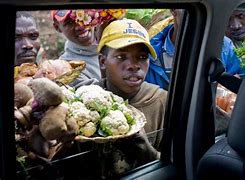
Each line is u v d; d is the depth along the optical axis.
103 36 2.04
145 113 2.21
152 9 1.98
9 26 1.38
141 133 2.09
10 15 1.37
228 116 2.48
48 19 1.81
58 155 1.76
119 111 1.89
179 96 2.18
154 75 2.26
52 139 1.65
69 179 1.83
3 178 1.53
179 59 2.14
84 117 1.77
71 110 1.75
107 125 1.81
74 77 1.91
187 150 2.19
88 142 1.84
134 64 2.10
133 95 2.18
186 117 2.19
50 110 1.64
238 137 1.73
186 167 2.21
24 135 1.62
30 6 1.41
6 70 1.42
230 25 2.47
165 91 2.27
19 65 1.72
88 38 2.00
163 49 2.26
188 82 2.14
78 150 1.82
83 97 1.82
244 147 1.72
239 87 1.86
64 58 1.95
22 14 1.66
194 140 2.17
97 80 2.07
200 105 2.14
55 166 1.76
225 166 1.78
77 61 1.92
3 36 1.38
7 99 1.46
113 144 1.94
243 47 2.55
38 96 1.61
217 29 2.06
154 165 2.21
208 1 1.93
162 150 2.28
